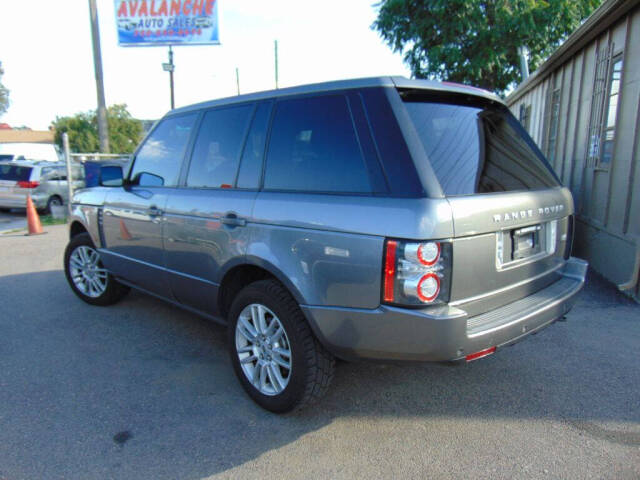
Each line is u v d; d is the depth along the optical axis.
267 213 2.89
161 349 4.05
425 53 17.86
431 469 2.52
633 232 5.27
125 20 22.88
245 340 3.20
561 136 8.60
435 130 2.61
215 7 22.80
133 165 4.29
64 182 14.46
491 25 17.02
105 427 2.91
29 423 2.95
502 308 2.69
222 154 3.38
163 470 2.53
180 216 3.55
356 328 2.51
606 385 3.35
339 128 2.70
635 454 2.61
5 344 4.17
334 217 2.54
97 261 4.98
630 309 4.79
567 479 2.43
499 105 3.32
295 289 2.71
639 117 5.21
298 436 2.82
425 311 2.31
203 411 3.09
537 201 2.87
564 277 3.28
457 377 3.51
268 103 3.15
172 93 23.84
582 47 7.43
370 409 3.10
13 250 8.48
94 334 4.38
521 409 3.08
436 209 2.27
